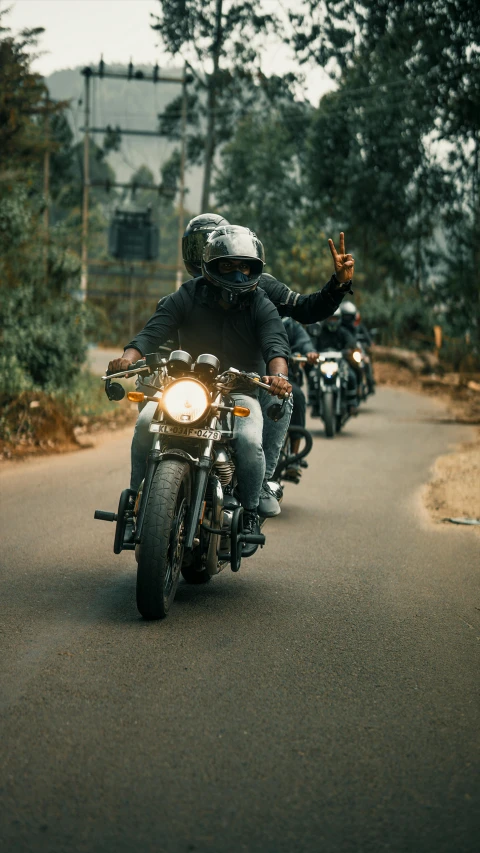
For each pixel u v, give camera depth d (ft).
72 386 53.88
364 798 10.02
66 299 54.75
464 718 12.31
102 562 20.38
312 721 12.05
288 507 28.14
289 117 153.79
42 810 9.53
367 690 13.24
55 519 24.98
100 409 54.49
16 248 51.19
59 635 15.21
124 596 17.75
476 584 19.54
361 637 15.71
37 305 51.98
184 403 15.57
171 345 18.54
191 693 12.86
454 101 98.02
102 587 18.33
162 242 272.92
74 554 21.07
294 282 129.90
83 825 9.27
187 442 16.51
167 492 15.58
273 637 15.53
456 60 96.27
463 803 9.97
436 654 14.94
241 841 9.09
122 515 16.16
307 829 9.36
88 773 10.36
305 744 11.33
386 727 11.94
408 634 15.98
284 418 18.88
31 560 20.38
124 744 11.14
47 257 53.67
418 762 10.94
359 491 31.24
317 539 23.70
